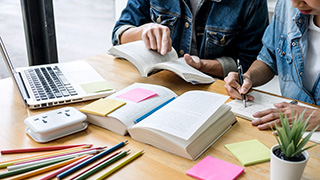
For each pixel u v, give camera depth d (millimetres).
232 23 1547
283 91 1368
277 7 1312
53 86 1086
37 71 1219
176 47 1670
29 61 1905
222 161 723
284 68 1330
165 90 1031
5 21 1921
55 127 796
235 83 1083
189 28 1604
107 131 861
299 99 1296
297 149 614
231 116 900
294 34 1220
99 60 1444
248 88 1052
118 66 1374
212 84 1199
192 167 699
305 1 931
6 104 992
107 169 687
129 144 793
